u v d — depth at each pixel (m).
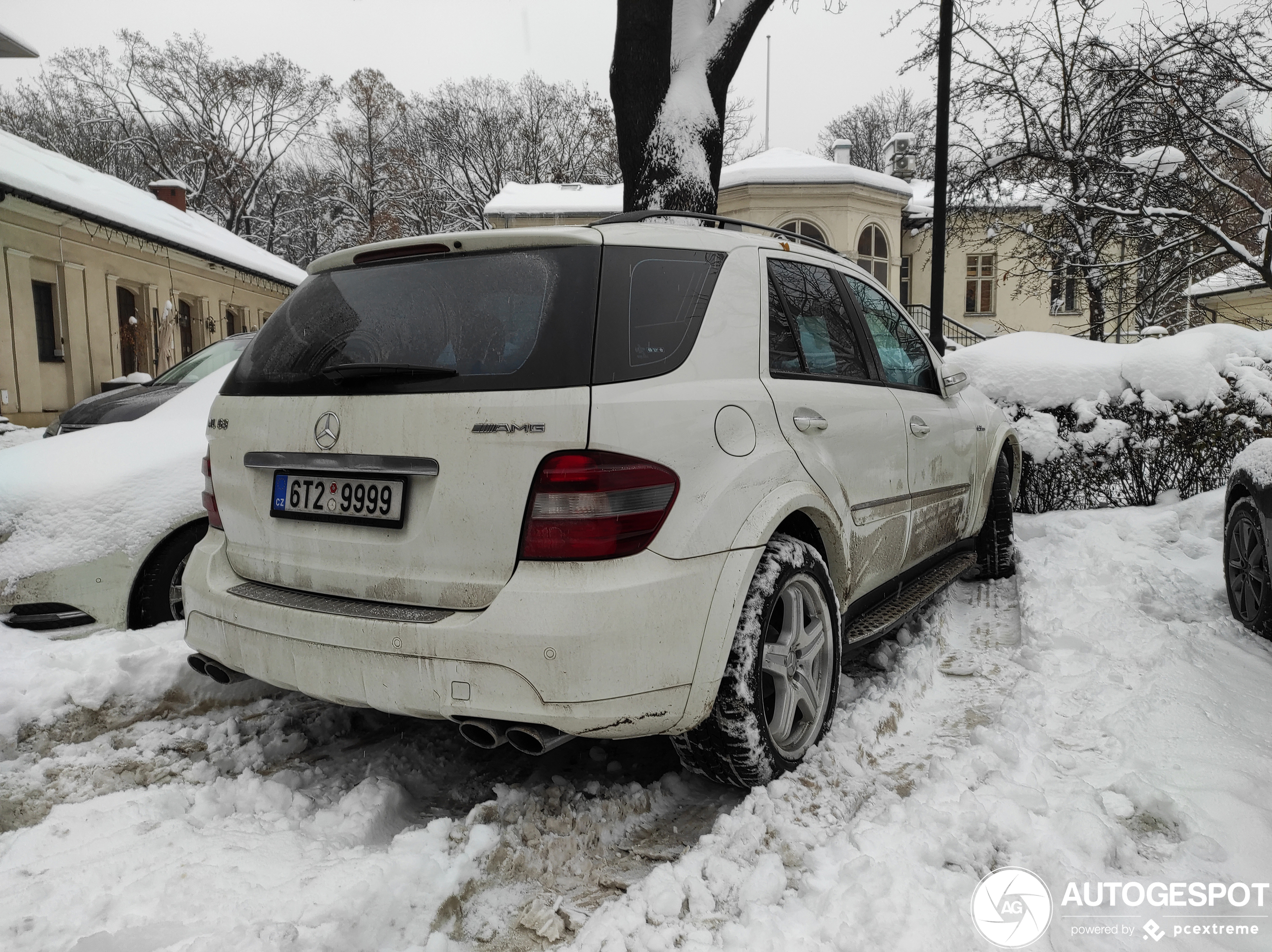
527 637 2.14
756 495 2.51
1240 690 3.26
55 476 3.76
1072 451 6.46
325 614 2.40
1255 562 3.83
